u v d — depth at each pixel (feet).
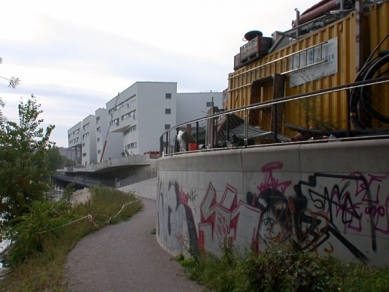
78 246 45.50
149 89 208.13
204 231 31.81
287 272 19.77
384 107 25.55
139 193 140.36
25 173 75.25
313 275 18.80
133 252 40.83
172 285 28.12
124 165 180.65
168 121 207.82
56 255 41.24
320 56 32.58
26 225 50.93
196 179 33.45
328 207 21.21
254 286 21.24
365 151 19.52
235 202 27.99
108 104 272.51
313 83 33.09
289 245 22.00
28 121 78.64
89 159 322.34
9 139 76.28
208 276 26.71
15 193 74.90
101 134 280.72
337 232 20.67
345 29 30.58
